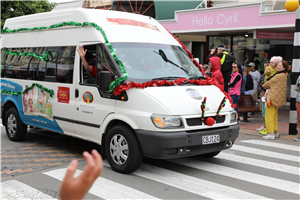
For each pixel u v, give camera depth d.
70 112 6.24
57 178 5.06
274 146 7.34
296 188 4.70
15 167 5.68
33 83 7.18
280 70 7.94
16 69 7.79
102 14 6.09
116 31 5.85
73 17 6.34
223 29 12.90
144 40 6.00
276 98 7.88
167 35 6.60
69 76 6.30
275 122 8.32
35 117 7.20
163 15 16.38
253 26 11.91
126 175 5.18
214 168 5.64
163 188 4.62
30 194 4.40
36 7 19.97
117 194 4.38
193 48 21.89
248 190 4.59
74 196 0.78
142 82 5.27
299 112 8.12
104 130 5.54
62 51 6.54
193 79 5.77
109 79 5.17
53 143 7.70
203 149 5.18
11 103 8.06
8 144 7.57
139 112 4.98
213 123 5.11
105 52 5.56
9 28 8.20
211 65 8.59
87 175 0.78
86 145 7.52
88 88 5.84
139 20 6.42
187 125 4.93
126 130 5.10
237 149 7.03
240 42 14.98
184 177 5.12
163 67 5.79
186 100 5.10
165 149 4.81
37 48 7.24
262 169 5.61
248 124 10.31
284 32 12.70
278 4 11.64
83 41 6.06
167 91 5.16
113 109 5.36
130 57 5.61
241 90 10.91
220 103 5.42
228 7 12.61
